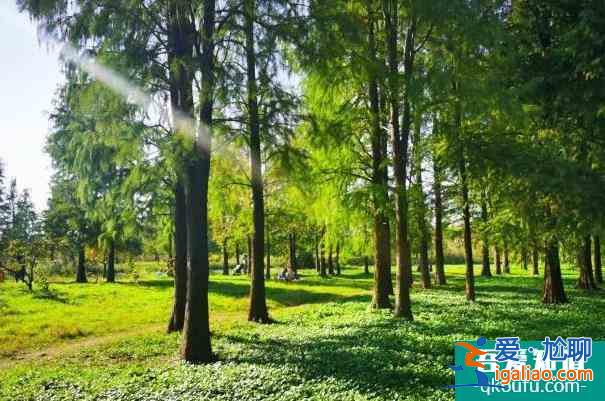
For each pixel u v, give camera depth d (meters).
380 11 17.72
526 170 14.55
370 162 20.67
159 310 23.70
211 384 9.26
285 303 27.28
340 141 17.77
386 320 16.69
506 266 55.16
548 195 14.29
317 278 48.81
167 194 18.62
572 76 13.35
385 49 18.75
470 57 16.11
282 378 9.48
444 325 15.15
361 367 10.21
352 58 15.44
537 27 16.41
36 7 11.02
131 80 10.98
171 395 8.71
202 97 11.20
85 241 41.84
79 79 11.57
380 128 19.94
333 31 12.67
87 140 12.80
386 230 21.48
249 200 23.23
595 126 13.48
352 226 21.72
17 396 9.48
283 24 12.12
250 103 15.18
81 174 14.52
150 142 11.25
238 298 28.59
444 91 14.59
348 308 21.81
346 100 20.16
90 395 9.17
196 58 11.24
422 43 17.06
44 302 26.31
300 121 14.02
